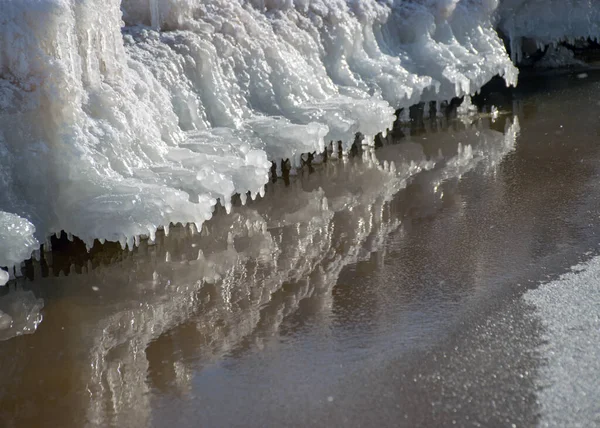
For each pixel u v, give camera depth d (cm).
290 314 411
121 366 364
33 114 458
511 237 508
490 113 885
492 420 307
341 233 529
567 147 720
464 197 596
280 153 614
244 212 577
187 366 363
